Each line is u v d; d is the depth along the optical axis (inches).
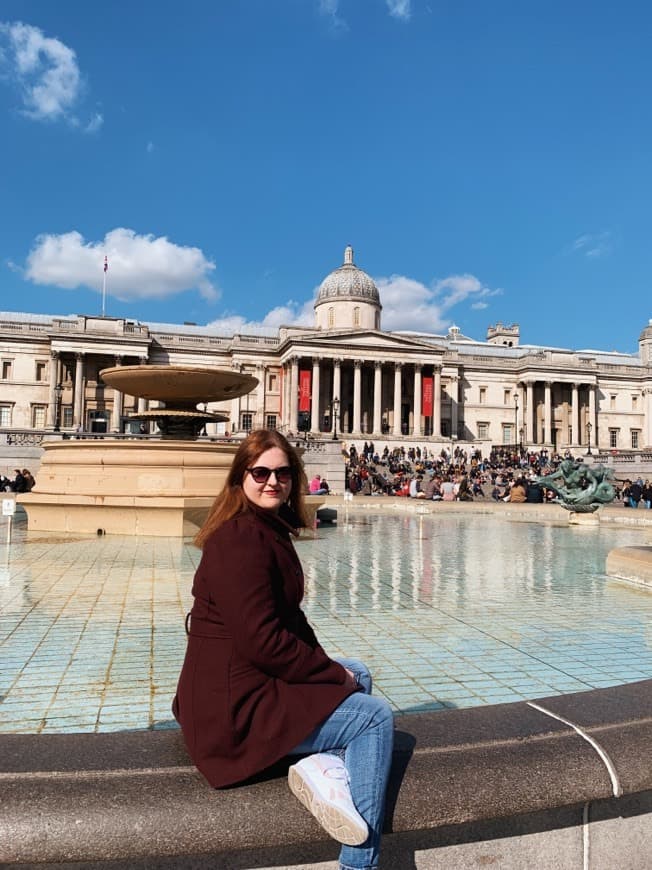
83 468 649.0
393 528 818.2
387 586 398.9
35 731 171.6
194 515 619.2
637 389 4028.1
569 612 326.6
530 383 3713.1
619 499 1697.8
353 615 316.2
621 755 134.6
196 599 122.3
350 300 3688.5
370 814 110.9
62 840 112.0
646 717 146.1
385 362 3294.8
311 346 3230.8
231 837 114.6
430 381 3383.4
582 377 3764.8
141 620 295.7
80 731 172.1
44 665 229.5
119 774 119.3
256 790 116.7
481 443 3267.7
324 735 116.3
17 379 3250.5
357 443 3080.7
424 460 2603.3
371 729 115.8
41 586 374.3
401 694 202.4
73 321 3307.1
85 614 306.8
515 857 130.6
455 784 124.0
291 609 124.0
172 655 242.7
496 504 1256.2
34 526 657.0
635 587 401.7
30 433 1619.1
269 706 116.0
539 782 128.0
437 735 135.3
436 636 276.4
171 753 127.3
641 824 138.9
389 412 3494.1
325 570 462.6
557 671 227.9
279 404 3459.6
